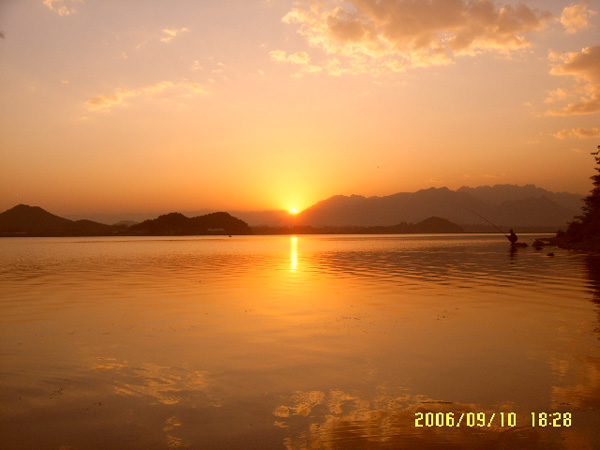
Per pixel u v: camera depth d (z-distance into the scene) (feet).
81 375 28.48
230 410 23.17
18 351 33.88
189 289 68.95
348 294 62.54
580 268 103.19
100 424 21.61
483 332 39.17
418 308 51.06
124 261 137.59
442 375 28.17
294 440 20.02
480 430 20.92
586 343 35.22
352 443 19.74
